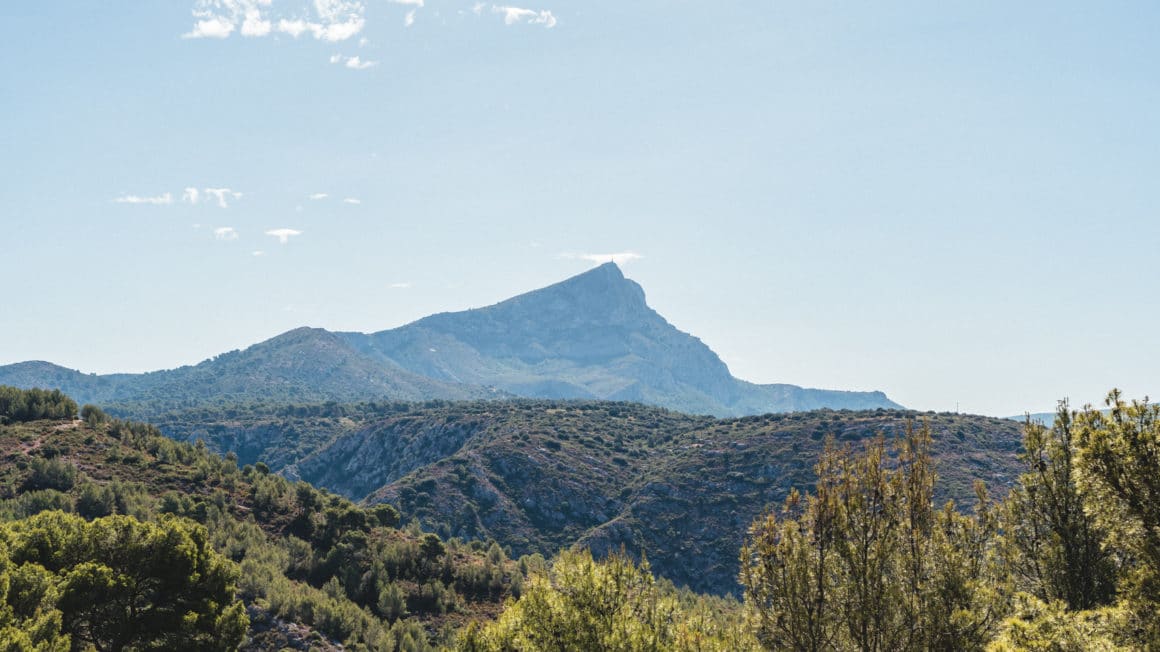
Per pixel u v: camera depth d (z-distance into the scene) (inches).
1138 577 475.8
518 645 786.8
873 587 526.0
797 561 549.0
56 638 1039.6
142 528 1397.6
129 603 1307.8
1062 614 478.3
